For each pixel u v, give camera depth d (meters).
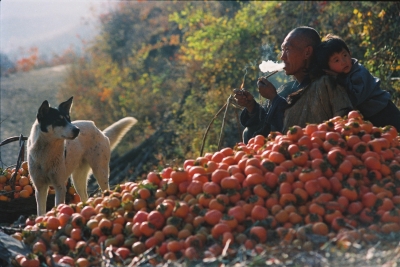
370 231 3.29
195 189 3.70
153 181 3.95
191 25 14.74
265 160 3.73
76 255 3.52
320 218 3.39
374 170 3.75
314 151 3.77
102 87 21.23
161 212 3.56
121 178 14.76
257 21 13.96
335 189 3.60
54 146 6.24
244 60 13.43
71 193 6.66
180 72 19.41
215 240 3.37
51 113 6.24
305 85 4.95
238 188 3.66
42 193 6.34
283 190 3.55
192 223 3.53
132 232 3.57
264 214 3.47
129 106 19.28
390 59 9.27
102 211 3.74
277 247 3.14
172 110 17.38
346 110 4.57
